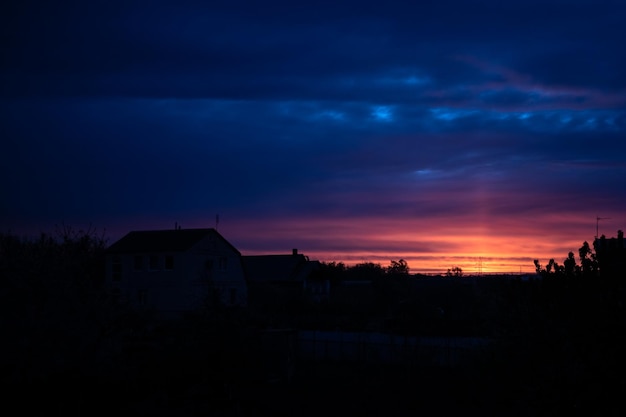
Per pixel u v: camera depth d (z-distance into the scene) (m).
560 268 12.84
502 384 13.62
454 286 54.28
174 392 22.53
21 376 16.72
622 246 12.45
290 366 32.91
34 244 19.91
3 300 17.05
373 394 28.12
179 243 50.50
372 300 60.28
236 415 23.41
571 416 11.44
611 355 11.32
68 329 17.11
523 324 12.80
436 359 33.88
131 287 50.72
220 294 23.61
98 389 20.66
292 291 61.22
